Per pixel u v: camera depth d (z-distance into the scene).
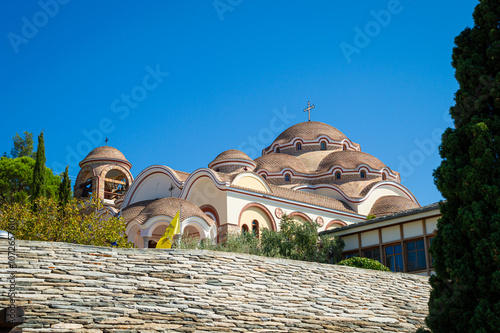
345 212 45.91
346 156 53.12
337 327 18.17
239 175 41.00
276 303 17.86
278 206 41.59
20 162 58.56
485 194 16.11
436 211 29.02
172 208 35.69
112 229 30.78
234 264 18.50
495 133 16.89
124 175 50.69
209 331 15.64
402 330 19.52
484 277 15.47
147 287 16.19
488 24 18.62
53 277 15.23
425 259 29.58
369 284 21.25
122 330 14.54
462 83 18.23
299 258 33.28
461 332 15.72
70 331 13.95
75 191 50.25
